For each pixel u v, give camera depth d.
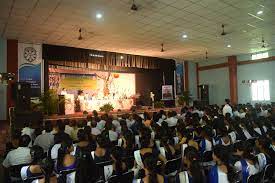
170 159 3.83
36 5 6.30
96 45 11.11
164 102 15.41
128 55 13.62
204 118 6.41
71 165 3.49
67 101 11.50
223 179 2.80
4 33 8.90
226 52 13.50
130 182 3.16
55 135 4.62
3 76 8.27
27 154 4.00
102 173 3.20
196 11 6.99
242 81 14.41
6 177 4.14
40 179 2.77
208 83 16.28
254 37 10.11
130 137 4.36
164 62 15.39
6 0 5.95
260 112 8.98
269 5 6.66
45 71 10.84
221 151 2.92
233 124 5.60
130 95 15.16
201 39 10.28
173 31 8.95
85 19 7.44
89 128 4.89
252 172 3.19
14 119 7.75
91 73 14.31
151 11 6.90
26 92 8.48
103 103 13.06
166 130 4.86
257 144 3.98
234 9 6.91
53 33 8.94
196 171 2.76
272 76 13.08
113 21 7.68
